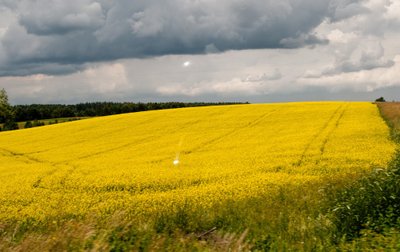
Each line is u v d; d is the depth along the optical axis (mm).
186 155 25766
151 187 17797
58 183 19844
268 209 11750
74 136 40281
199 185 17391
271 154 23453
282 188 14742
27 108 122375
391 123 32594
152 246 8062
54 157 29125
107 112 117875
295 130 33688
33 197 17203
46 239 7754
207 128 38750
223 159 23188
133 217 12750
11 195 17812
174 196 15312
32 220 13789
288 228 9609
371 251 7199
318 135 29688
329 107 50875
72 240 7629
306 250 7953
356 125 33875
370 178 10430
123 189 17891
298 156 22234
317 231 9094
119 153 28672
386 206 9078
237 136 32781
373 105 51250
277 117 43469
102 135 39344
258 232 9586
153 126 42500
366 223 8469
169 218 11094
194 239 8742
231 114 48531
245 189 15445
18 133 48219
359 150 22891
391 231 7641
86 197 16609
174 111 56188
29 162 28219
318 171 18297
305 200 12352
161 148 29578
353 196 9820
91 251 7281
